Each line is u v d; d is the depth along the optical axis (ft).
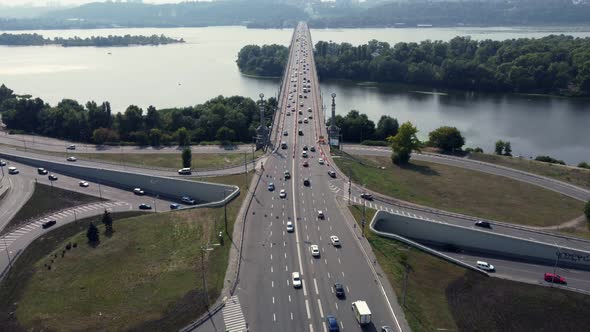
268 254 445.37
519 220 543.80
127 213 580.71
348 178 642.63
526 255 492.95
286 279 406.00
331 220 515.09
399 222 533.14
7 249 493.36
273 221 511.40
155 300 383.65
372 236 480.23
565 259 476.95
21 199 620.08
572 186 646.33
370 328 346.33
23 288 412.77
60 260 454.40
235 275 412.16
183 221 522.88
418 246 470.39
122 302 384.06
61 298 394.93
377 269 421.18
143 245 476.95
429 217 544.21
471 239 511.81
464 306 386.73
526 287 423.23
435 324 357.41
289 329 346.33
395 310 366.63
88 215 575.38
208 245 466.29
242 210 536.42
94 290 403.54
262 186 609.42
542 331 362.94
